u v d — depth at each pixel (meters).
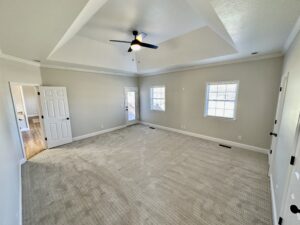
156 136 5.20
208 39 3.33
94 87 5.33
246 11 1.49
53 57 3.57
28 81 3.66
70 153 3.82
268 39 2.35
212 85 4.56
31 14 1.43
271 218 1.81
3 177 1.47
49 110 4.15
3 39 2.11
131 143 4.50
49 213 1.92
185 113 5.33
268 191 2.29
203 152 3.77
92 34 3.56
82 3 1.27
